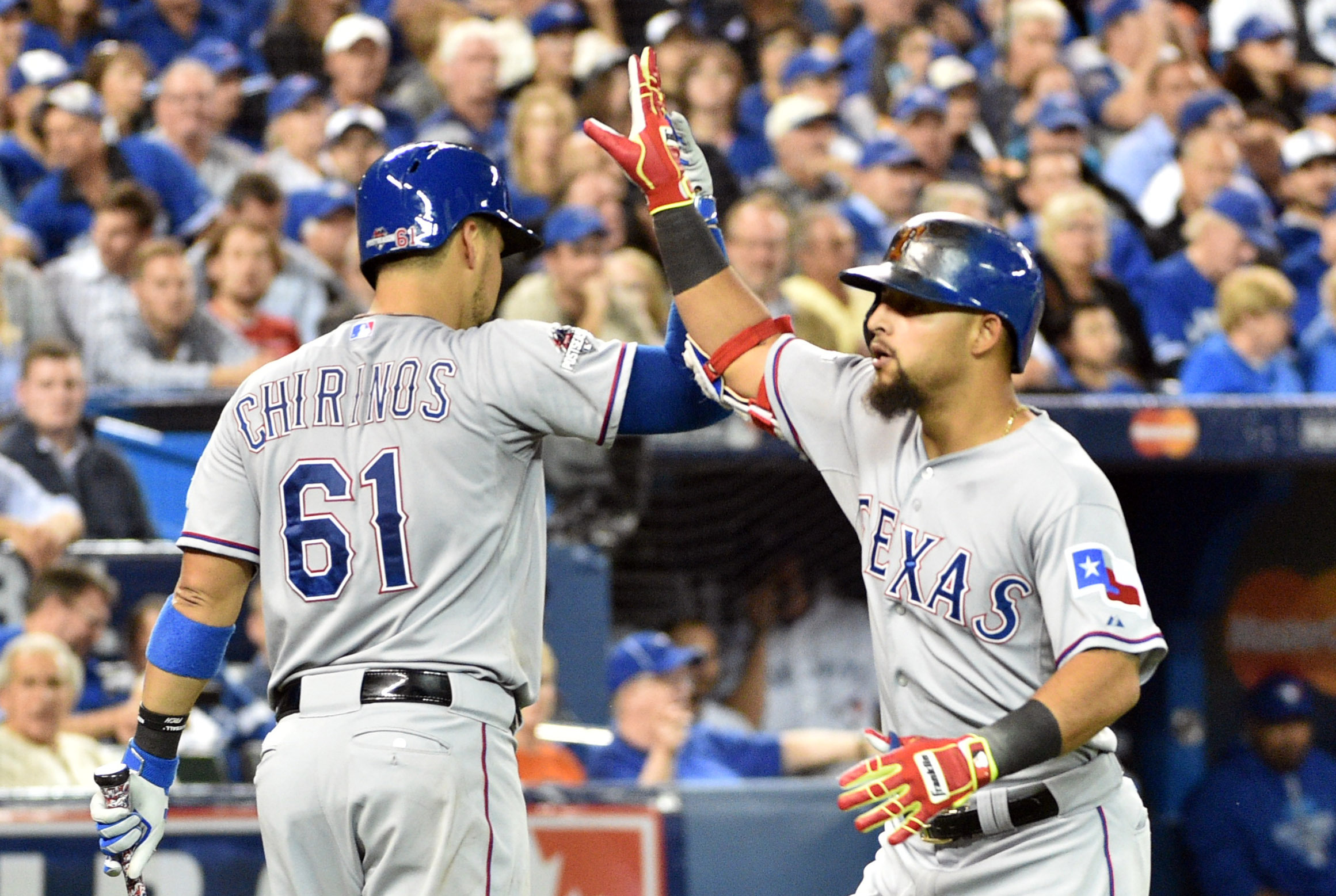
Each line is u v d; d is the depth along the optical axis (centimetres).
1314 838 2650
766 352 1055
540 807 1892
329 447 993
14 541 2161
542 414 1009
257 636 2162
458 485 986
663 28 3186
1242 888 2658
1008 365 987
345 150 2880
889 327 973
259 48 3322
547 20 3219
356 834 974
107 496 2283
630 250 2698
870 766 886
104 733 1991
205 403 2406
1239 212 3016
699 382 1054
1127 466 2589
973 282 954
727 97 3145
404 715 963
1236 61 3681
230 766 2012
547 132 2820
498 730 994
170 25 3297
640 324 2544
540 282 2502
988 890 997
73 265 2498
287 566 995
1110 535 940
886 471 1009
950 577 970
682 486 2442
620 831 1897
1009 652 966
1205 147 3189
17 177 2784
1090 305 2744
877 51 3384
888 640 1012
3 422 2286
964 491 970
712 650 2420
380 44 3094
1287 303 2758
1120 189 3259
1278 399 2488
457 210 1023
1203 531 2822
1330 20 3944
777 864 1909
